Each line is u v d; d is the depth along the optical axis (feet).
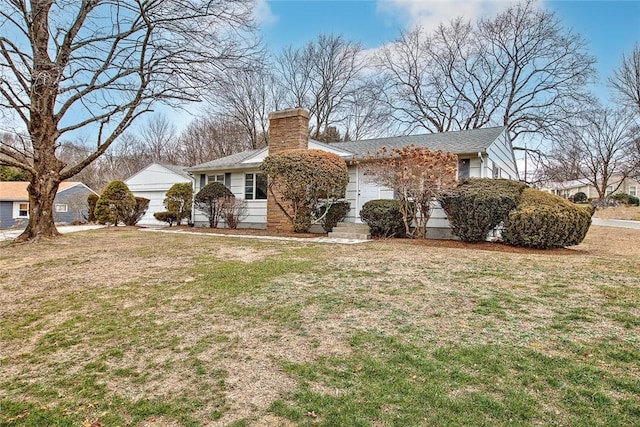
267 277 18.53
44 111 32.37
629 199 97.81
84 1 31.37
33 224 33.40
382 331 11.64
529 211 27.30
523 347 10.25
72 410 8.29
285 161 35.60
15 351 11.46
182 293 16.44
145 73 33.09
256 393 8.59
